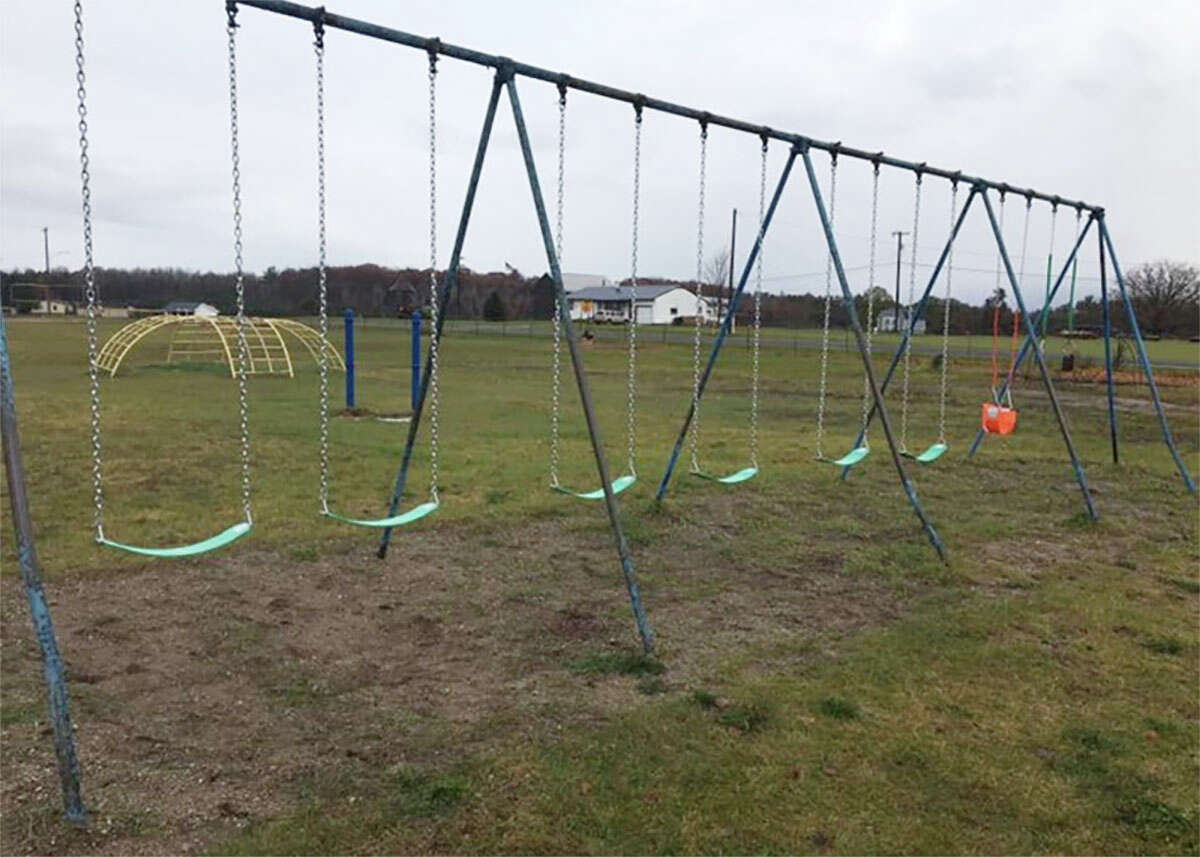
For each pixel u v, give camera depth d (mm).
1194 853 2600
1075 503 7480
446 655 3994
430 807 2742
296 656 3949
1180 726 3389
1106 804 2844
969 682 3762
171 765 2996
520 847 2549
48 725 3256
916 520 6730
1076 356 25531
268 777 2928
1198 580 5305
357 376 19859
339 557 5441
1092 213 8047
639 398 16562
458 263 4746
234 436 10320
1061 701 3596
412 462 8758
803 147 5465
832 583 5152
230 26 3291
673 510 6863
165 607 4516
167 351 27766
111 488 7328
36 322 52219
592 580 5117
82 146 2834
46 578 4895
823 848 2580
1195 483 8508
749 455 9734
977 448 10672
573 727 3289
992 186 6652
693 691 3621
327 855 2506
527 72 4164
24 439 9883
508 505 6891
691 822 2684
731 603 4773
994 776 2994
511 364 25078
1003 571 5418
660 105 4742
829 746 3170
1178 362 27328
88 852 2516
